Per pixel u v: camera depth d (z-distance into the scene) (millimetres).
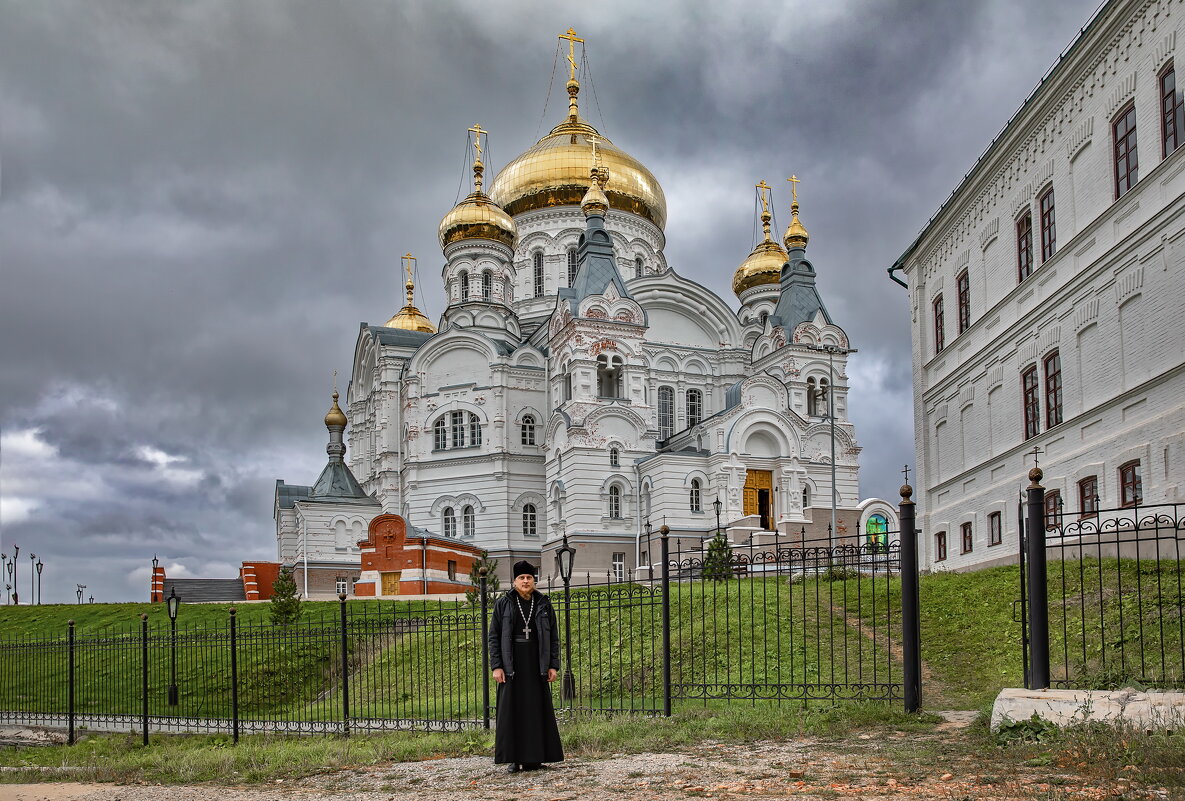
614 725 16328
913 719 15406
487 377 72875
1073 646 20656
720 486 64125
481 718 20078
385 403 77750
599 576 63906
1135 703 13094
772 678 21594
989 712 14820
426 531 66000
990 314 35812
